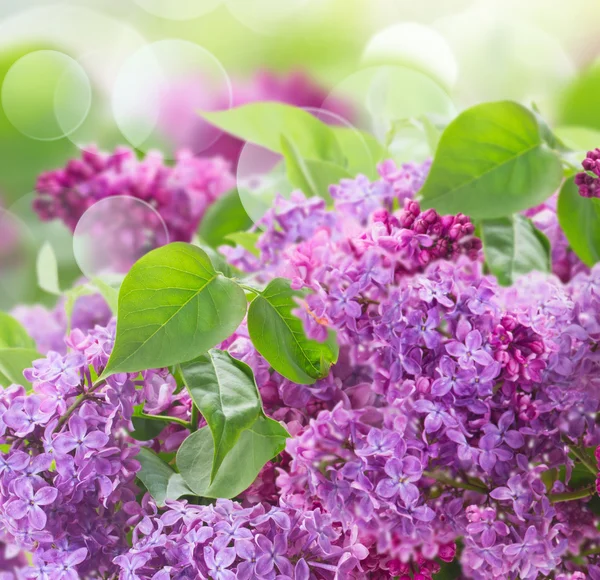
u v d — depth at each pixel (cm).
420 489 89
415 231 91
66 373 89
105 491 88
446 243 91
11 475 88
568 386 90
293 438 89
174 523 89
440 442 89
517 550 89
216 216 112
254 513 90
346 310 90
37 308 111
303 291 90
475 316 90
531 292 93
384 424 89
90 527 89
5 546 94
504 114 97
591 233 98
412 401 89
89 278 111
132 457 90
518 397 90
